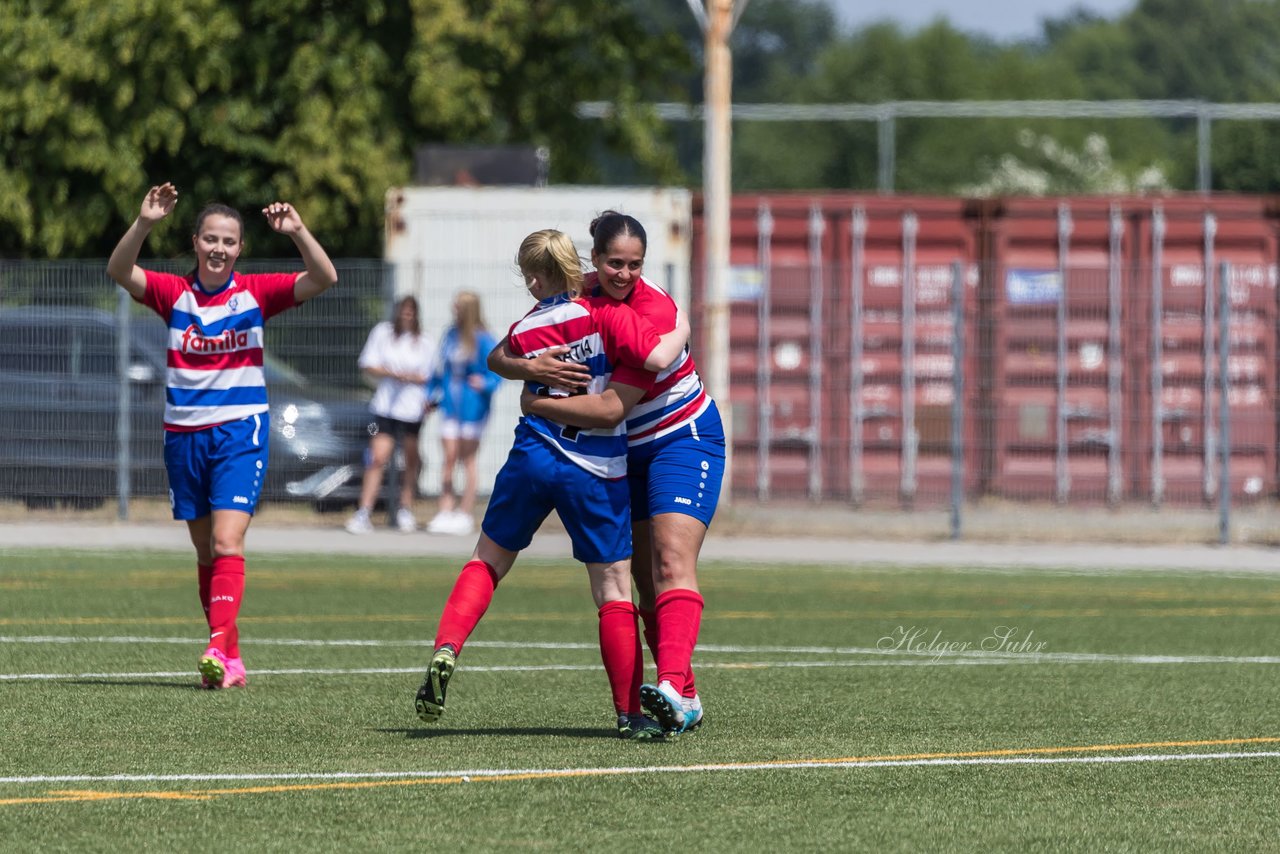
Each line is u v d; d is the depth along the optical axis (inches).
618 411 612.4
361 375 1828.2
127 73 2306.8
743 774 555.2
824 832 475.5
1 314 1829.5
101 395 1822.1
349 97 2405.3
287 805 503.5
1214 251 2064.5
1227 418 1722.4
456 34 2471.7
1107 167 6530.5
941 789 535.2
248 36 2379.4
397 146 2448.3
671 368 629.3
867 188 7780.5
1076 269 2060.8
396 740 616.1
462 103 2476.6
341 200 2427.4
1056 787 540.7
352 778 543.8
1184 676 815.7
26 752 586.2
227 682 752.3
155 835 465.4
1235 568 1477.6
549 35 2652.6
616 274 615.2
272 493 1788.9
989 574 1408.7
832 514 1926.7
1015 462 2036.2
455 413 1737.2
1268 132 5964.6
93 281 1825.8
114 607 1083.9
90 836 463.8
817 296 2053.4
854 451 2042.3
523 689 755.4
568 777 547.5
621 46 2770.7
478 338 1737.2
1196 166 6392.7
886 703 719.1
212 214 767.1
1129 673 826.2
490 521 631.2
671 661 622.5
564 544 1637.6
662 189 2015.3
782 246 2064.5
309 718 665.0
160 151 2416.3
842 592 1249.4
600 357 616.1
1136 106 4010.8
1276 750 608.7
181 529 1738.4
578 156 2822.3
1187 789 539.2
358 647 911.0
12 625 986.7
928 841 466.6
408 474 1749.5
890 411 2042.3
